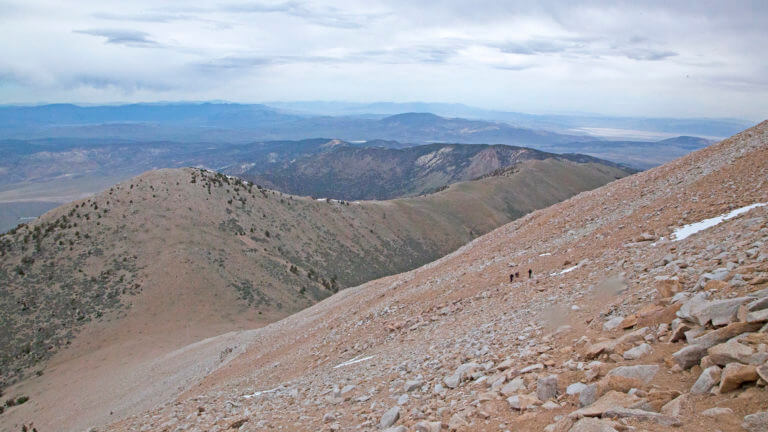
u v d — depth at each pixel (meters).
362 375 18.05
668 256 15.65
